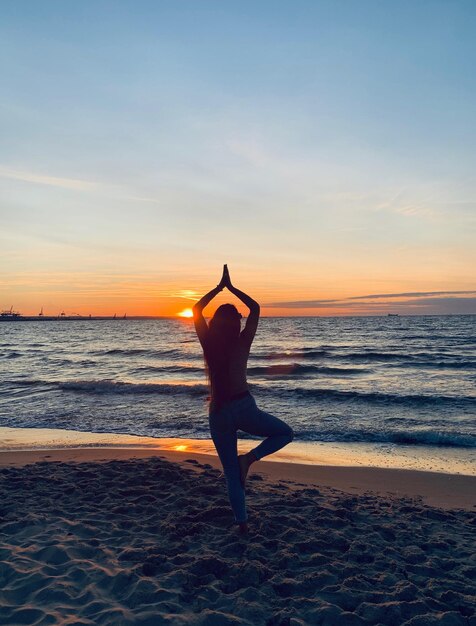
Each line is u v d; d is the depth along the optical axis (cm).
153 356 3628
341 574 365
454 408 1403
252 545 405
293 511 510
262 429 390
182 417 1300
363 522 493
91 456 877
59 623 288
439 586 350
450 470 807
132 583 343
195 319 400
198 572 362
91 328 12150
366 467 812
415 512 539
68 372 2561
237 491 411
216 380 387
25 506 520
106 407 1467
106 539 430
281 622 300
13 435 1117
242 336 393
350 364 2802
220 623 295
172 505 520
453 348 3816
